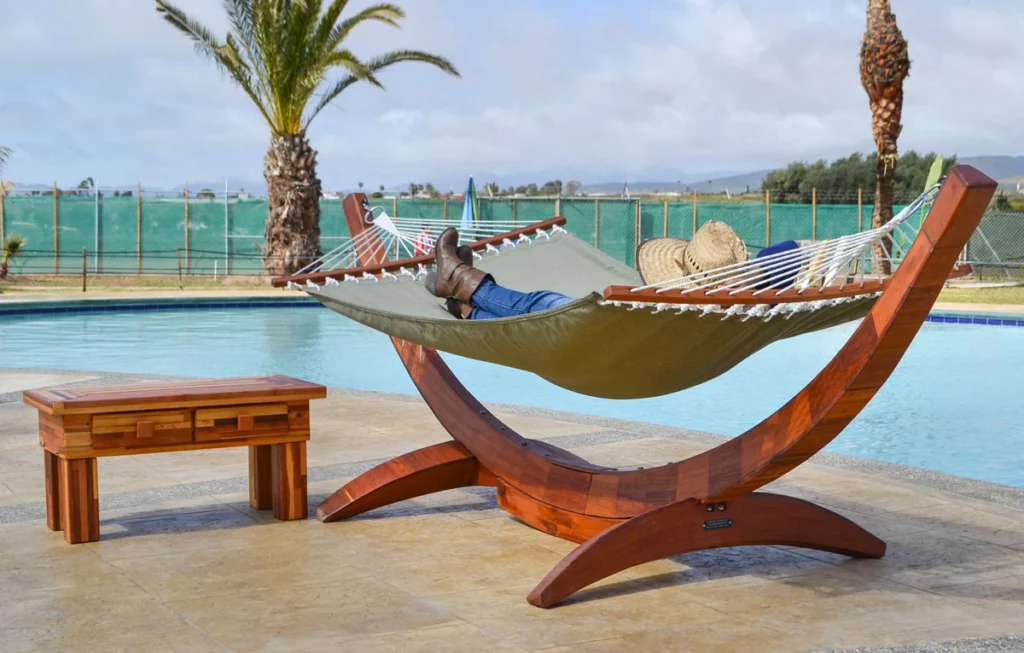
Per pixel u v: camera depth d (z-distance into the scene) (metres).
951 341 12.34
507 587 3.27
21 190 21.97
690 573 3.45
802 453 3.04
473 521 4.12
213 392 3.87
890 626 2.91
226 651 2.68
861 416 7.96
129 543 3.76
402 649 2.71
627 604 3.12
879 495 4.49
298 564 3.51
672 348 3.00
